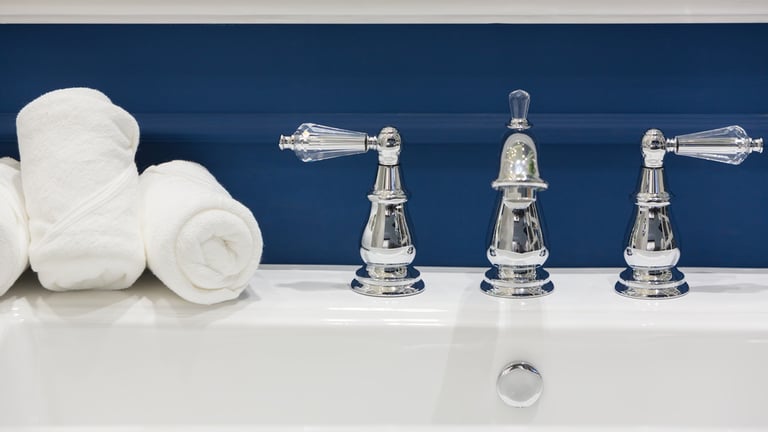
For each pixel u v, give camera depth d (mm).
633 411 657
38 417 655
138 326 651
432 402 660
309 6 771
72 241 622
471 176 801
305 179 808
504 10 766
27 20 780
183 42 790
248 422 663
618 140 779
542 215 697
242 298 692
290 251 818
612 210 802
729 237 805
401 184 701
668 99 786
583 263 812
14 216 646
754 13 759
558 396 657
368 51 786
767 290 720
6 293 683
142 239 659
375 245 700
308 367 659
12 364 646
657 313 660
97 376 657
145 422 661
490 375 656
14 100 801
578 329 648
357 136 683
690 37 775
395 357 656
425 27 781
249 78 794
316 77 792
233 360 657
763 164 788
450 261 814
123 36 791
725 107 785
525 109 657
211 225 628
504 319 654
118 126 672
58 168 640
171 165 738
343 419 663
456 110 793
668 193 693
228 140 796
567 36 778
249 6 773
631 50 780
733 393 652
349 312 663
